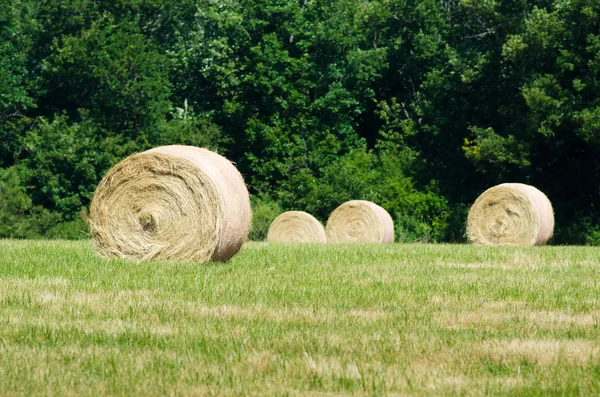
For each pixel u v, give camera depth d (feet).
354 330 53.67
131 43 286.66
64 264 91.15
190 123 288.51
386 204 261.24
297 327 54.54
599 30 234.79
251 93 291.79
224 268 91.35
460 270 93.86
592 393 39.55
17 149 278.26
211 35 320.09
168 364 44.04
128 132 285.43
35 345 48.32
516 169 256.11
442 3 312.50
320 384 40.57
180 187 98.12
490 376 42.60
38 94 282.36
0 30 288.10
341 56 301.43
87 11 295.69
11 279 77.15
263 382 40.86
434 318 58.70
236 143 292.81
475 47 279.69
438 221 257.14
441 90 272.51
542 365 44.83
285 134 283.18
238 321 56.34
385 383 40.86
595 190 249.96
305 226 213.05
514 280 83.25
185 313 59.16
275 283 77.10
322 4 301.02
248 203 102.42
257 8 294.25
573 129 232.12
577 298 70.44
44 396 38.09
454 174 271.28
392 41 303.48
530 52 238.68
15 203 255.09
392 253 119.75
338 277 83.56
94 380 40.78
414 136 289.53
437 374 42.65
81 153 265.95
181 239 98.12
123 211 99.96
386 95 311.47
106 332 51.93
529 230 173.88
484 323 56.95
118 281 76.64
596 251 133.80
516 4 264.52
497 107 263.70
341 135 296.30
